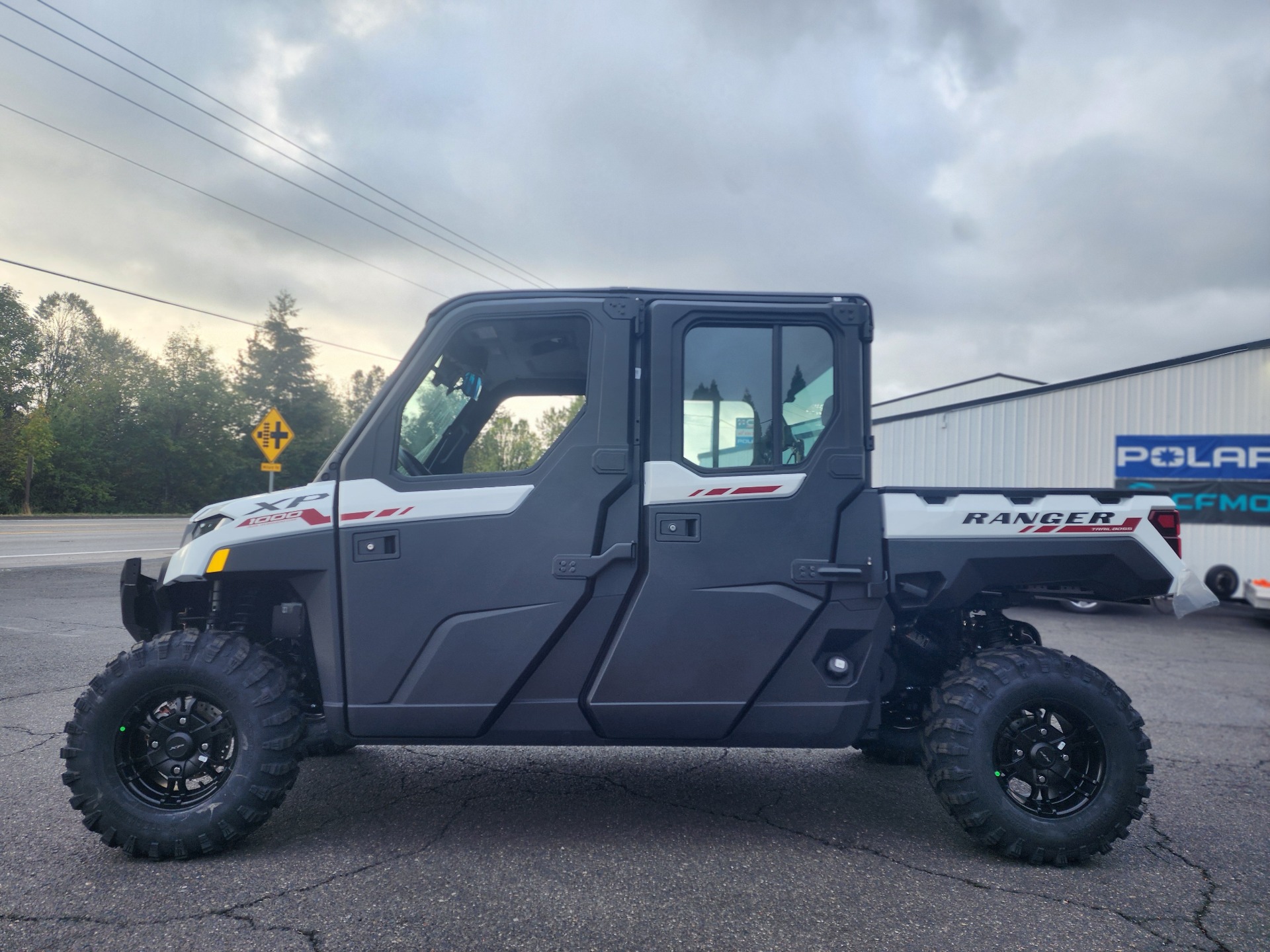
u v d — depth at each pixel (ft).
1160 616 37.78
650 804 11.55
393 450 9.87
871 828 10.74
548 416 11.02
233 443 179.22
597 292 10.12
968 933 7.88
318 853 9.56
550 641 9.62
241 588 10.60
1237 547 40.55
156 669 9.37
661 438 9.84
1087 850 9.47
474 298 10.18
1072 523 10.32
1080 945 7.68
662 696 9.68
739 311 10.06
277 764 9.43
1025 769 9.82
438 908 8.18
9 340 146.00
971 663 10.05
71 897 8.32
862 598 9.93
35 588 34.12
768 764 13.71
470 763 13.46
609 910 8.21
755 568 9.78
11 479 135.03
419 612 9.61
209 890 8.52
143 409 166.40
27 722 14.94
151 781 9.70
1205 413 41.39
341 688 9.66
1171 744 15.64
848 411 10.06
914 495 10.30
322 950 7.30
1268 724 17.35
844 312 10.12
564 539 9.66
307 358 204.74
